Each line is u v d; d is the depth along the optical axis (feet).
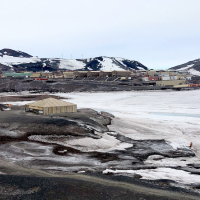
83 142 110.93
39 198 49.19
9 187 53.88
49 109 169.27
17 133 118.21
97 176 67.41
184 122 174.60
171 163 91.76
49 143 108.27
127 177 68.39
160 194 54.90
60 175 66.54
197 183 68.95
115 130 145.69
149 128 154.81
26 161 80.79
